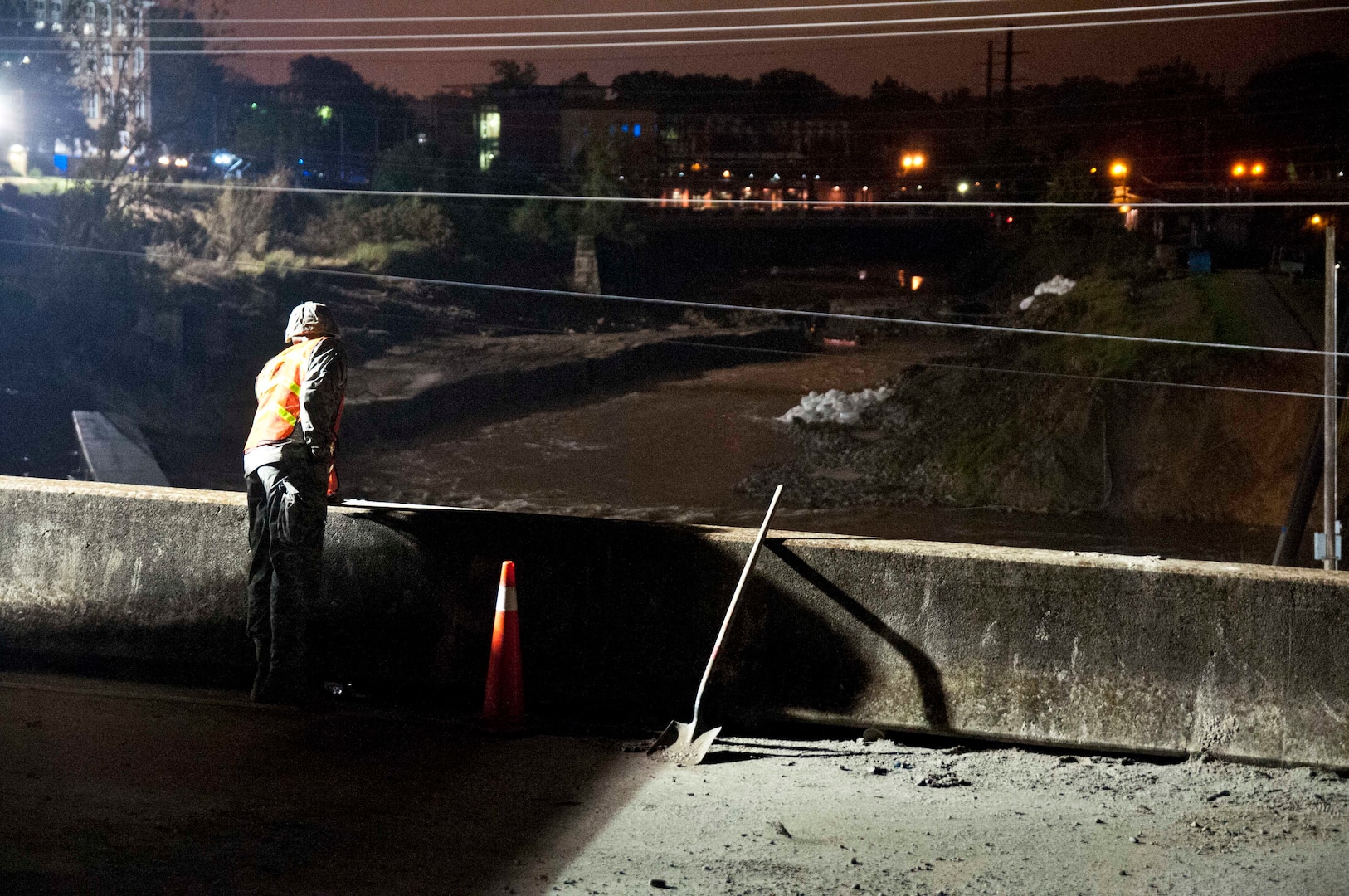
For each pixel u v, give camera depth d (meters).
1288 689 5.57
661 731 6.01
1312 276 44.84
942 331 77.94
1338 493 31.92
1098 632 5.77
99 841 4.09
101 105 59.25
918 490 37.06
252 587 6.11
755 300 91.81
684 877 4.07
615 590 6.24
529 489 39.97
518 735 5.81
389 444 48.06
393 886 3.89
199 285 56.62
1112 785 5.29
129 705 5.91
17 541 6.66
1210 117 119.06
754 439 46.50
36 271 51.38
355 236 75.88
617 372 63.19
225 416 48.41
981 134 131.50
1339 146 102.38
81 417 28.91
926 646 5.94
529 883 3.98
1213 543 31.66
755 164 146.88
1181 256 50.38
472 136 123.38
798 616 6.08
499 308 75.94
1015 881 4.10
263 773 5.00
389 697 6.39
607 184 91.88
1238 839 4.58
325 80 136.88
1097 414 36.12
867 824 4.71
